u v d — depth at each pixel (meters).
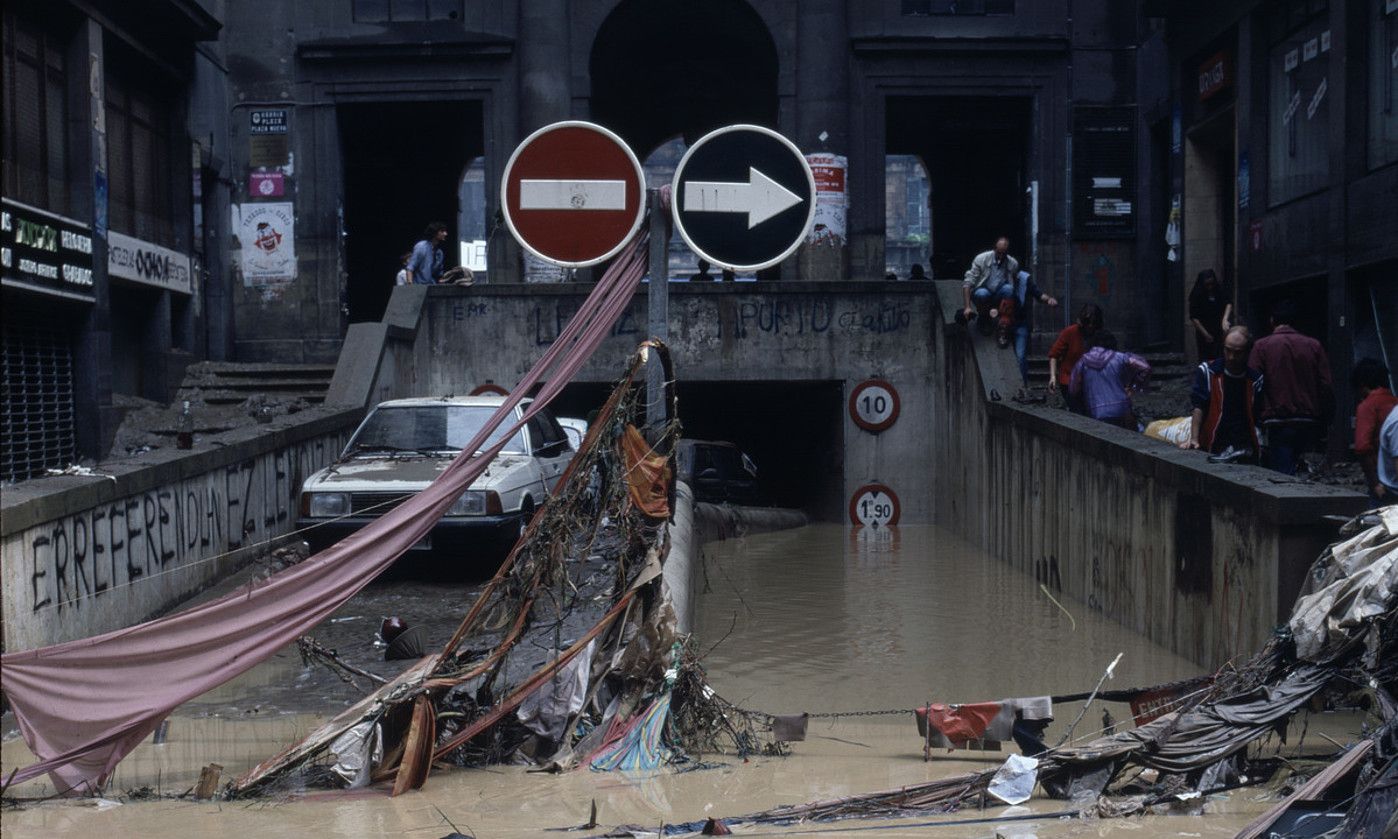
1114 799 5.81
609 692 6.99
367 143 31.94
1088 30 26.34
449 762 6.64
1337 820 5.10
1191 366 21.69
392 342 19.19
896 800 5.82
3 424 16.70
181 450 12.34
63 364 18.92
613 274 7.74
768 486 26.44
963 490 18.55
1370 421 9.92
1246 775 6.07
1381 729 5.46
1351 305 16.81
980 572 14.75
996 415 16.11
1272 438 10.93
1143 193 25.94
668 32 30.31
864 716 7.89
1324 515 7.65
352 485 12.41
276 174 26.62
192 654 6.31
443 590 12.23
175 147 23.56
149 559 10.95
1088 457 12.05
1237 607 8.46
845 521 21.03
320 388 22.02
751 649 10.11
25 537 8.58
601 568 8.60
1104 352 13.96
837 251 26.17
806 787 6.23
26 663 5.93
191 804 5.98
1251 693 6.20
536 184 7.73
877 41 26.20
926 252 87.88
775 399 25.48
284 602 6.53
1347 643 6.09
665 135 36.97
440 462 13.12
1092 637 10.52
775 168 7.77
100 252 19.52
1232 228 22.89
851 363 21.11
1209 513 9.00
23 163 17.61
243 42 26.55
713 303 21.19
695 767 6.62
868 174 26.48
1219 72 21.34
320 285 26.64
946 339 19.84
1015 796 5.83
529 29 26.36
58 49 18.83
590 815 5.71
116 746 6.16
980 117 27.92
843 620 11.43
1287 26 18.97
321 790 6.19
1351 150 16.70
